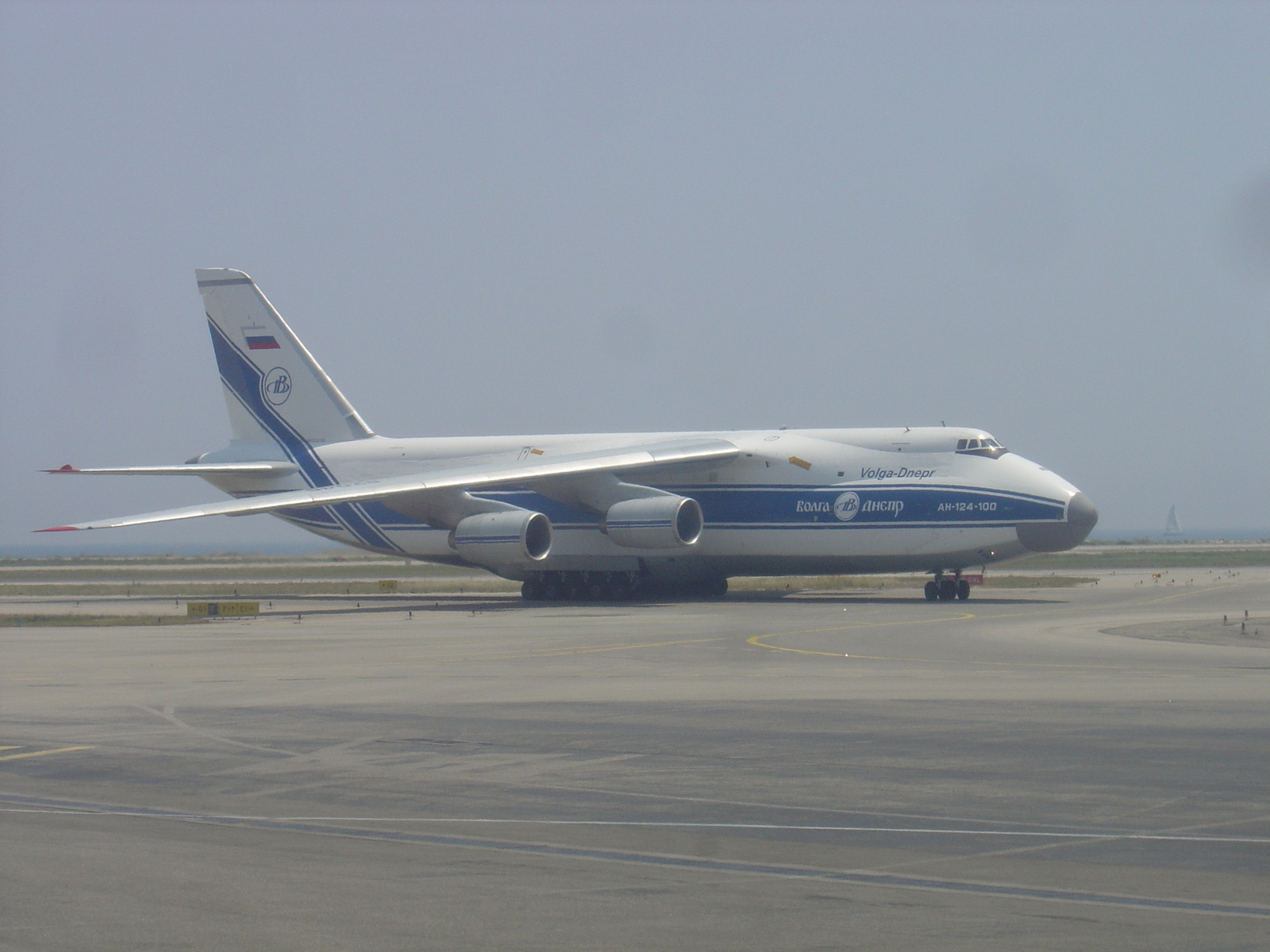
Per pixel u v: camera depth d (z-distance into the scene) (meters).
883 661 65.00
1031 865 26.22
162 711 49.09
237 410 149.25
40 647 78.81
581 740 41.56
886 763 37.12
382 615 110.00
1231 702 48.47
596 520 128.25
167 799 33.41
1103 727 42.81
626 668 63.19
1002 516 114.44
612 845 28.06
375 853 27.39
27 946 20.89
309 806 32.41
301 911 22.89
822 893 24.09
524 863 26.44
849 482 121.06
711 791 33.69
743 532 124.25
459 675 60.78
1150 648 71.00
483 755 39.12
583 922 22.25
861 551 119.69
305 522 144.50
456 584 188.38
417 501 129.12
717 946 20.95
